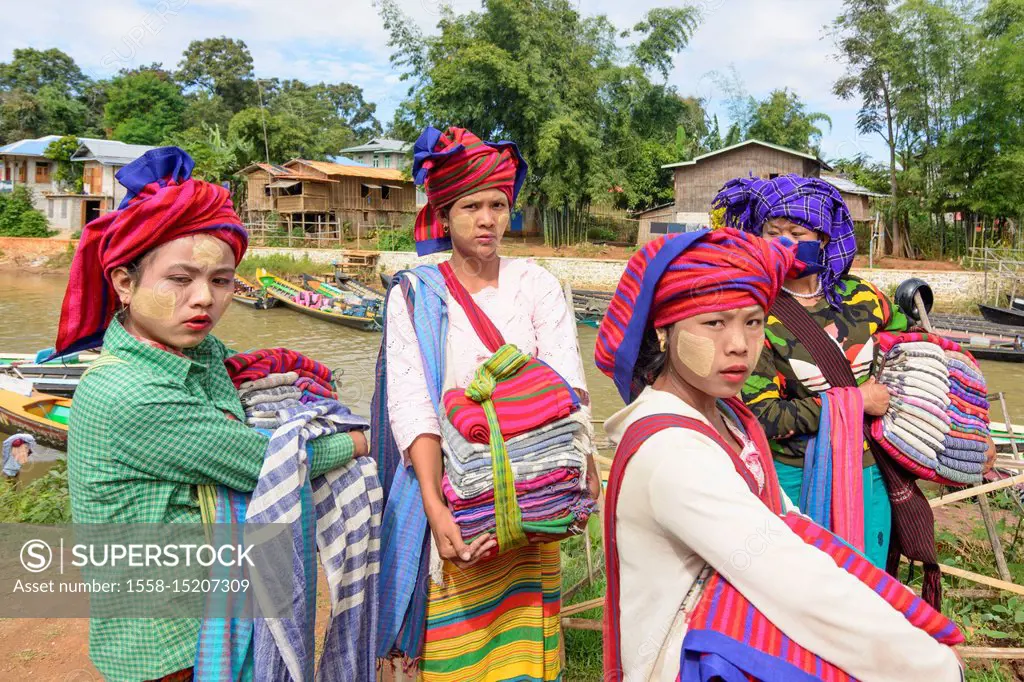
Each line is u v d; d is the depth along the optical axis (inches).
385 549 90.4
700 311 60.2
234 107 2346.2
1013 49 855.1
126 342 72.1
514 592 89.2
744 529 52.6
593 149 1103.6
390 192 1455.5
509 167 94.0
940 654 50.0
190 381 74.0
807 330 95.3
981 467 94.7
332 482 82.6
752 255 60.6
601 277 994.1
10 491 211.9
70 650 124.6
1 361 416.5
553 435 79.6
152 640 70.6
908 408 92.5
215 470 72.3
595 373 515.5
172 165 74.2
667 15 1152.2
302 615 74.9
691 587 57.4
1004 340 615.8
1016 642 121.8
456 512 79.3
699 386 62.4
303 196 1341.0
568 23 1143.0
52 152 1471.5
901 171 1013.2
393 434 91.9
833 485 89.7
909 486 96.3
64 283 1118.4
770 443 94.3
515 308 95.5
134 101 1793.8
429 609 87.4
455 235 93.2
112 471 69.5
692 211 1108.5
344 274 1032.2
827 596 50.4
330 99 2920.8
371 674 86.8
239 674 73.0
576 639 122.3
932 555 95.9
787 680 49.8
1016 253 877.2
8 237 1360.7
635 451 58.8
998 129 888.3
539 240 1294.3
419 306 92.2
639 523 58.7
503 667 88.5
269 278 917.2
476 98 1096.8
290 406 81.1
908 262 983.0
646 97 1210.6
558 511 79.0
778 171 1061.8
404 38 1158.3
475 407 80.2
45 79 2018.9
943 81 948.0
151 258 70.7
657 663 57.8
